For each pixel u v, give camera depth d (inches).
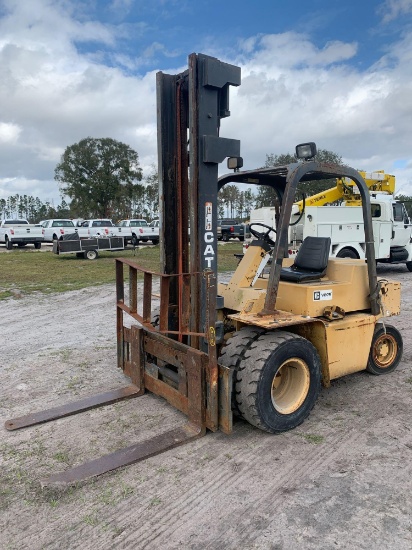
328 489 119.7
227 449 140.6
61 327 311.1
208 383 144.2
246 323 150.3
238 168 155.4
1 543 102.0
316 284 174.6
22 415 167.6
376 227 546.0
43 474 129.0
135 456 134.0
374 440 146.6
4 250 1083.3
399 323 311.9
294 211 496.7
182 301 161.2
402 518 107.8
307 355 153.8
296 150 159.3
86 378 205.8
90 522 108.3
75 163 2215.8
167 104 165.6
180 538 102.4
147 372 179.2
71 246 799.1
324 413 167.3
